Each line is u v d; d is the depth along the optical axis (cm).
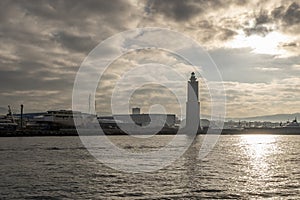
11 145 14925
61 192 5022
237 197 4881
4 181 5862
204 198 4775
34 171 7106
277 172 7500
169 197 4784
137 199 4644
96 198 4681
